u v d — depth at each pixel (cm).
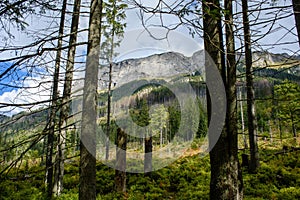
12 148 282
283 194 779
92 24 387
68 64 684
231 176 300
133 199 848
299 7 258
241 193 313
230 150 309
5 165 305
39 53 275
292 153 1208
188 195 848
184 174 1035
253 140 1014
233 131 314
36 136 295
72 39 761
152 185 955
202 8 268
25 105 269
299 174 962
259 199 727
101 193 924
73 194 812
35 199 752
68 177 1056
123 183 905
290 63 258
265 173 978
